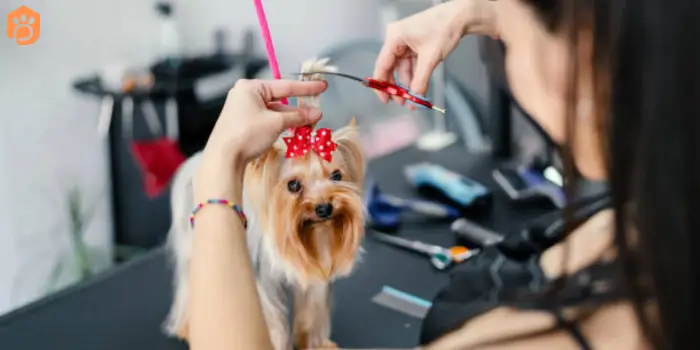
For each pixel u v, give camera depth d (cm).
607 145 45
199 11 222
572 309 54
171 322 92
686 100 41
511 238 90
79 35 195
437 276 102
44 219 197
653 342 46
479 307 63
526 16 52
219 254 62
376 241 111
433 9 86
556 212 98
